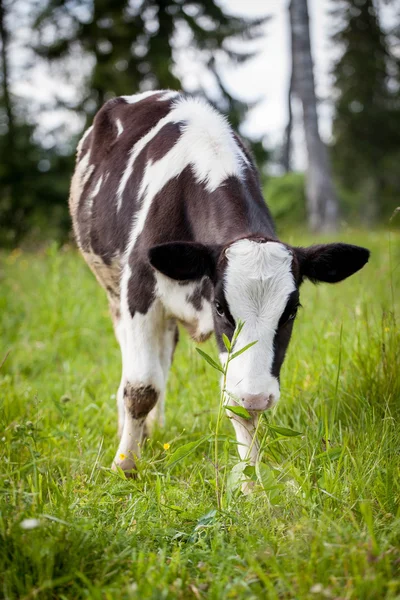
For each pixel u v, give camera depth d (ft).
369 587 7.18
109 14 54.95
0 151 56.75
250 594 7.32
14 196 56.29
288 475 10.61
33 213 56.08
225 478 10.86
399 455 10.56
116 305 15.14
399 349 13.39
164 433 13.65
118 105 15.38
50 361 18.78
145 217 12.47
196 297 11.71
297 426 12.24
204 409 14.06
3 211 55.52
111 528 9.09
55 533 8.32
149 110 14.29
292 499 9.58
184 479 11.41
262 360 9.73
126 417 12.82
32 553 7.88
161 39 55.83
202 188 11.84
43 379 17.57
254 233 10.87
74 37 56.49
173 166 12.41
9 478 9.96
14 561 7.90
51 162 57.88
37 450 11.61
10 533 8.16
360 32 84.53
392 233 33.83
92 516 9.30
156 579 7.51
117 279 14.33
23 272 28.35
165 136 13.12
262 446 9.88
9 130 57.57
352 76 85.61
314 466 10.38
